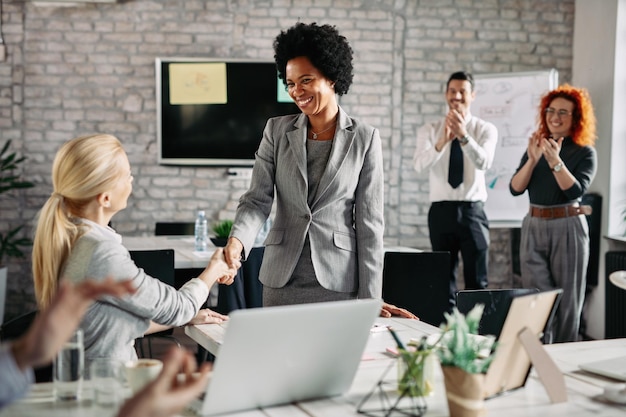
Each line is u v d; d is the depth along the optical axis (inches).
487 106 235.5
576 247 170.6
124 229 239.5
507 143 234.4
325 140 95.6
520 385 63.4
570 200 171.0
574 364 73.4
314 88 91.7
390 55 243.0
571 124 173.3
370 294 94.4
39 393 60.4
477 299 96.6
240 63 237.6
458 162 193.8
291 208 95.4
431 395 61.7
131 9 234.8
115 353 71.8
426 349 60.6
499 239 249.8
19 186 223.8
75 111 235.3
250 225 95.5
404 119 245.0
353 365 61.4
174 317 74.6
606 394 61.1
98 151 72.4
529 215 176.6
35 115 234.1
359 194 95.5
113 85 235.9
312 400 60.7
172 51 237.0
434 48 244.4
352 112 243.1
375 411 57.7
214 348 78.4
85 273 70.1
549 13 246.1
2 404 38.8
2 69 231.6
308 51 90.9
